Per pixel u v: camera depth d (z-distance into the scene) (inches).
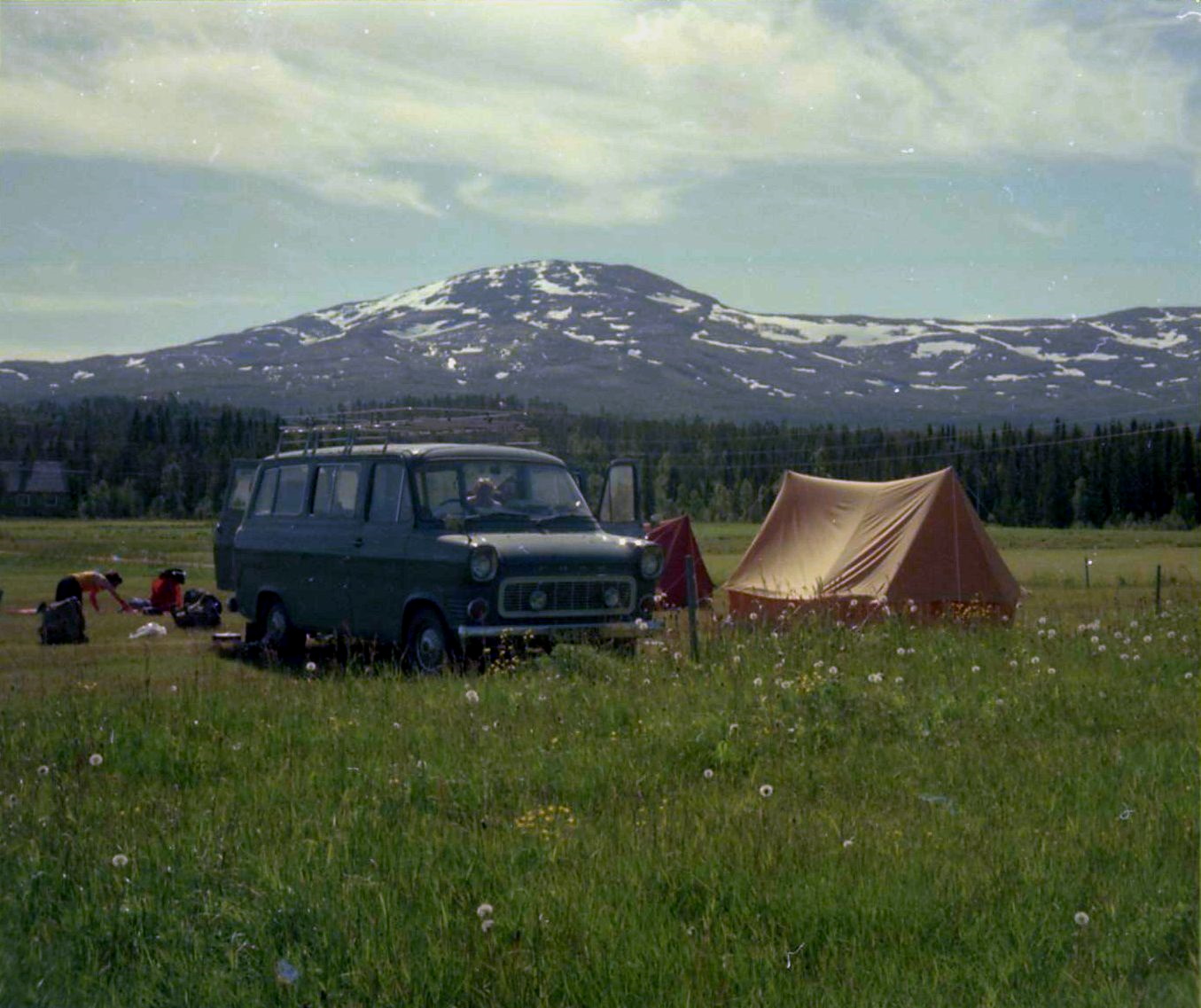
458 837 212.5
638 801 240.8
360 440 546.9
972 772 265.4
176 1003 155.9
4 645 590.6
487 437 558.9
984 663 411.2
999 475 4057.6
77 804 233.3
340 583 492.1
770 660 410.0
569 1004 153.3
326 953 165.0
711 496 4463.6
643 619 461.1
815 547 684.7
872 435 5004.9
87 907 179.0
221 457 4414.4
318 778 256.5
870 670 395.5
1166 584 1193.4
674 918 177.5
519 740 291.7
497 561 429.7
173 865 194.5
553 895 181.3
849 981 157.5
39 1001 157.1
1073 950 167.8
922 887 187.5
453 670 423.5
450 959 160.4
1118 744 292.2
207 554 1904.5
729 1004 153.6
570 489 492.7
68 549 2063.2
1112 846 210.7
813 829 217.2
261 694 364.2
